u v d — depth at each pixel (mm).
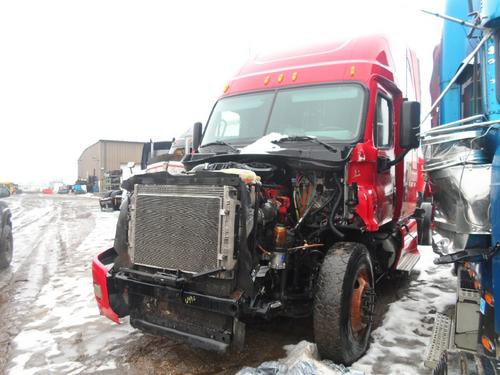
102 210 22844
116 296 4145
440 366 2678
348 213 4195
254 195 3615
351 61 4949
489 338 3053
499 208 2754
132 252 3949
